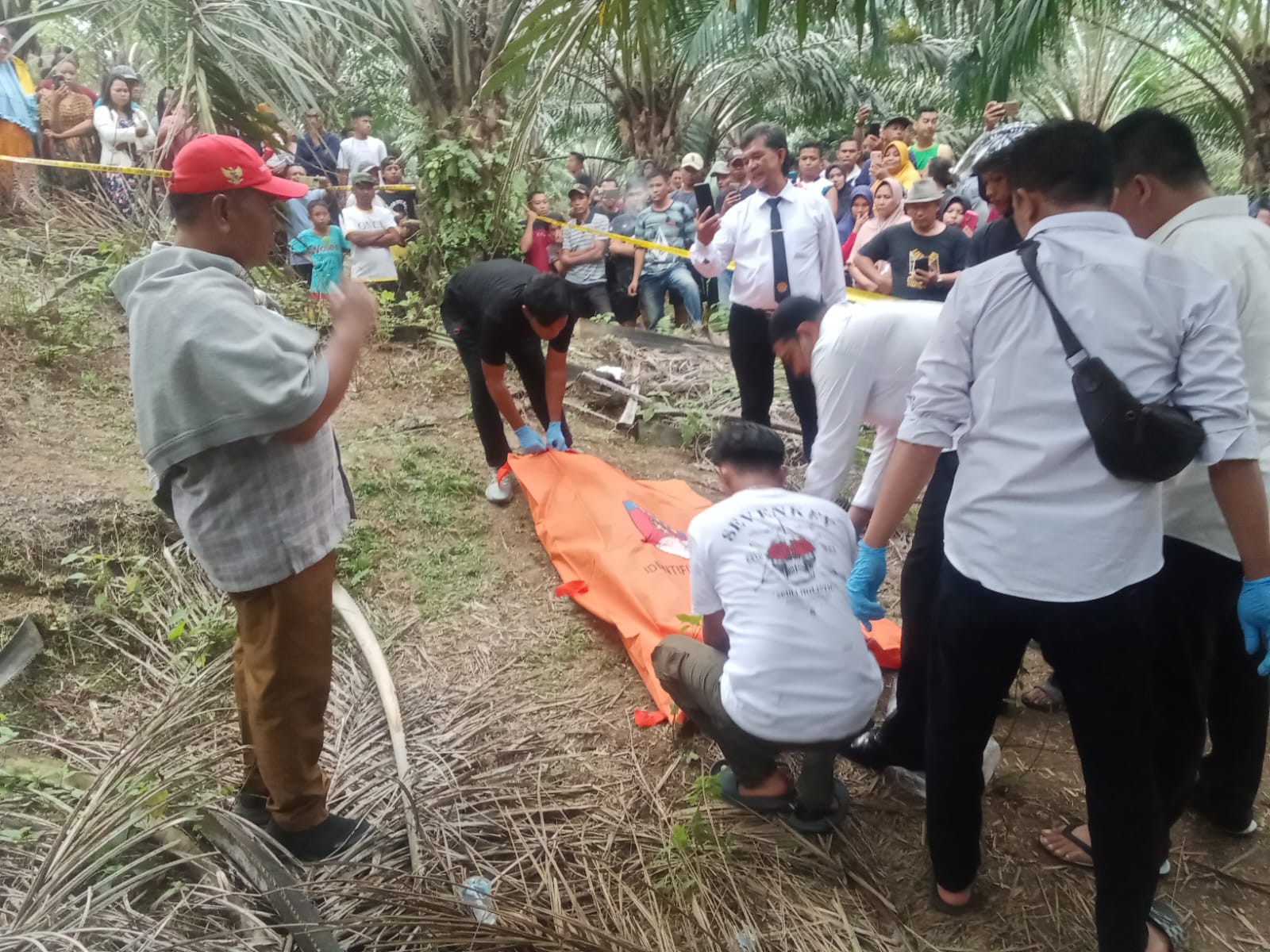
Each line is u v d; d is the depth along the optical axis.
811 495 2.93
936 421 2.00
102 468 3.96
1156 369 1.76
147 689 3.06
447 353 6.07
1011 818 2.65
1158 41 9.62
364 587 3.74
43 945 1.85
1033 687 3.18
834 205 7.10
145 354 1.86
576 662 3.38
